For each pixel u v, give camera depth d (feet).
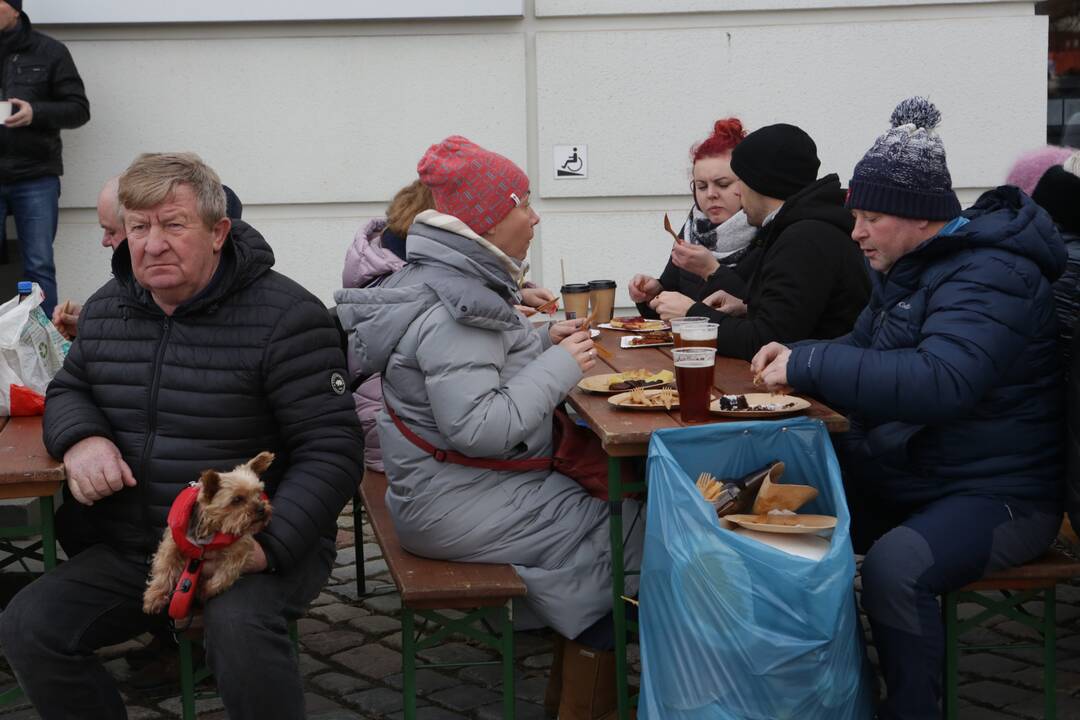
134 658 13.11
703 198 15.79
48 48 19.81
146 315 10.34
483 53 21.58
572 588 10.98
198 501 9.18
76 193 21.38
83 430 10.20
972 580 10.37
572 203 22.21
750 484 10.31
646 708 10.00
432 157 10.83
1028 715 11.79
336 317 14.06
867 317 11.75
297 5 20.94
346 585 15.81
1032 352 10.66
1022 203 10.59
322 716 12.14
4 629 9.76
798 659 9.19
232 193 14.48
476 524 10.98
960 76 22.21
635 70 21.81
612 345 14.57
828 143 22.26
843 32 21.93
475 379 10.48
